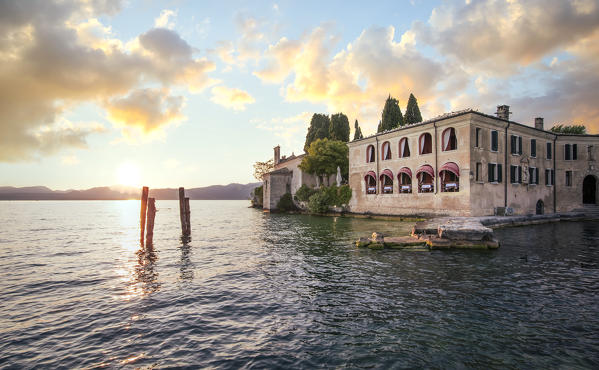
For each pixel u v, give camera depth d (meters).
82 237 28.91
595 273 12.22
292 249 19.39
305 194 55.44
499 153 31.39
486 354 6.36
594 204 37.69
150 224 22.44
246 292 10.92
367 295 10.14
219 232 30.41
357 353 6.50
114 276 13.84
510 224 27.62
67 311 9.53
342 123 68.19
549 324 7.70
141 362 6.43
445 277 11.95
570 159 37.81
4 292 11.60
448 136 30.91
